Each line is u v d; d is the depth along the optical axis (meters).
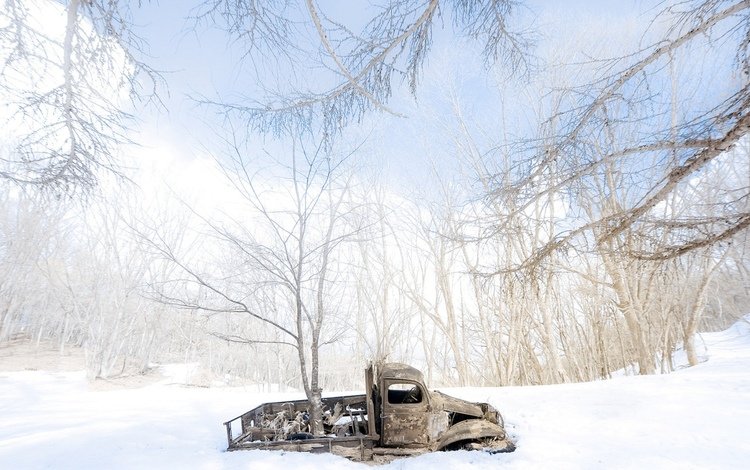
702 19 3.57
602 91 4.09
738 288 24.56
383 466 6.21
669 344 17.62
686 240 4.54
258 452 6.68
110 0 3.07
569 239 5.20
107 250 27.81
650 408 8.86
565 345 19.77
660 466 5.68
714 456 5.96
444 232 20.53
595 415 8.66
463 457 6.20
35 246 29.70
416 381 6.74
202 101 4.56
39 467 7.22
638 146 4.01
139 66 3.40
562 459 6.12
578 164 4.46
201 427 9.98
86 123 3.67
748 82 3.52
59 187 4.11
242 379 31.44
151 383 27.06
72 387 23.61
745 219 3.98
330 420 8.12
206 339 33.03
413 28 3.51
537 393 11.77
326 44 3.27
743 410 8.31
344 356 24.33
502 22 3.74
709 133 3.81
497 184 4.99
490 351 19.84
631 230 4.66
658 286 15.38
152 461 6.96
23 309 37.78
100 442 8.57
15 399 18.48
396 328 22.92
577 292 20.70
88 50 3.29
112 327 28.69
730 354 19.31
